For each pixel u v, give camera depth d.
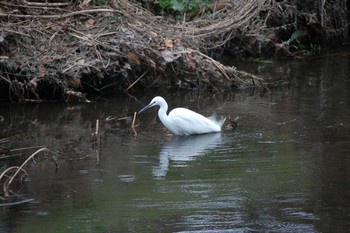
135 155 12.75
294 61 20.95
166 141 13.66
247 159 12.41
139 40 17.45
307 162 12.16
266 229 9.55
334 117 14.88
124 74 17.02
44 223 9.84
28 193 10.98
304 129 14.07
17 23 17.11
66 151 13.01
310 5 23.06
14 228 9.68
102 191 10.98
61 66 16.59
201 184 11.23
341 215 9.98
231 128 14.37
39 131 14.27
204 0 21.17
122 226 9.70
